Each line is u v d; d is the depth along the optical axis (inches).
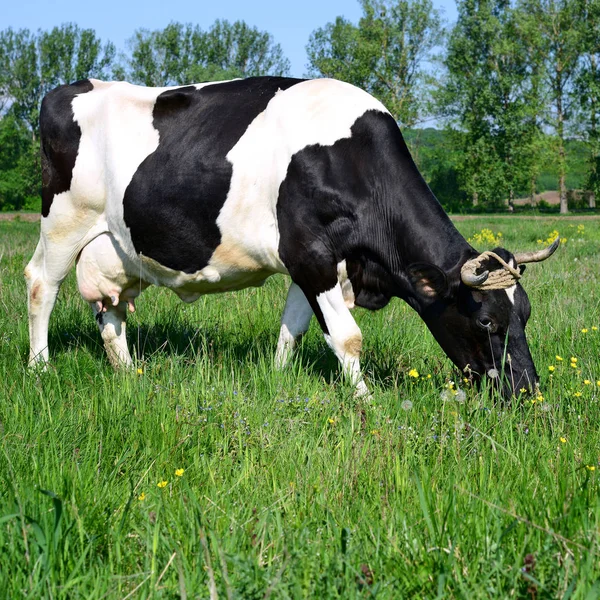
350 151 195.9
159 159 214.7
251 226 207.5
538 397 169.8
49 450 145.7
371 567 106.1
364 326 264.8
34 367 210.8
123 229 223.9
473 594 98.3
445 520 112.0
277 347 222.5
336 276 200.2
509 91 2559.1
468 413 170.7
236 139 206.5
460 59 2549.2
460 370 194.9
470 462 144.5
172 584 103.4
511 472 139.9
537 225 1039.6
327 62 2706.7
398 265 197.8
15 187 2950.3
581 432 160.7
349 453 145.4
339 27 2726.4
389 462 143.1
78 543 112.4
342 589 98.9
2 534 109.7
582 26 2477.9
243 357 231.0
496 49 2463.1
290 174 197.8
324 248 198.1
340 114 197.9
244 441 158.2
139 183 216.5
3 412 170.9
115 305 237.5
